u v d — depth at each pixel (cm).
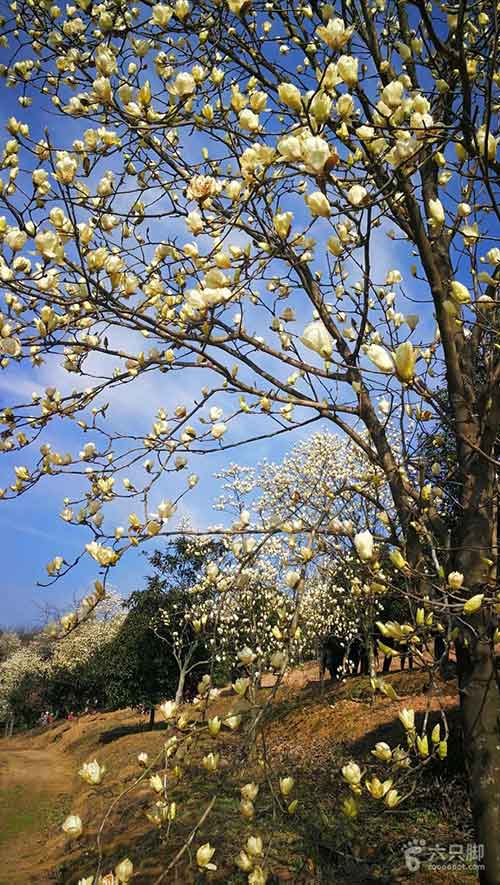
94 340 283
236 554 261
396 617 763
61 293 278
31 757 2019
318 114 173
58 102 328
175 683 1616
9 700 3341
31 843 918
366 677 1150
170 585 1529
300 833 351
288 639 201
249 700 203
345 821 339
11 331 251
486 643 221
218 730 194
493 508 239
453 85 285
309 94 234
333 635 1241
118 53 315
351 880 337
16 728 3300
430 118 203
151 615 1603
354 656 1565
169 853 368
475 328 267
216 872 361
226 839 370
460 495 275
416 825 408
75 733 2330
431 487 246
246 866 183
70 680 2956
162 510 248
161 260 279
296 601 206
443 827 406
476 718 217
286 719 964
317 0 299
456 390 254
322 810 363
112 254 282
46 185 251
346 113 182
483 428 235
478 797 212
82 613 223
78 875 595
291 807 197
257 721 187
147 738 1399
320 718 938
